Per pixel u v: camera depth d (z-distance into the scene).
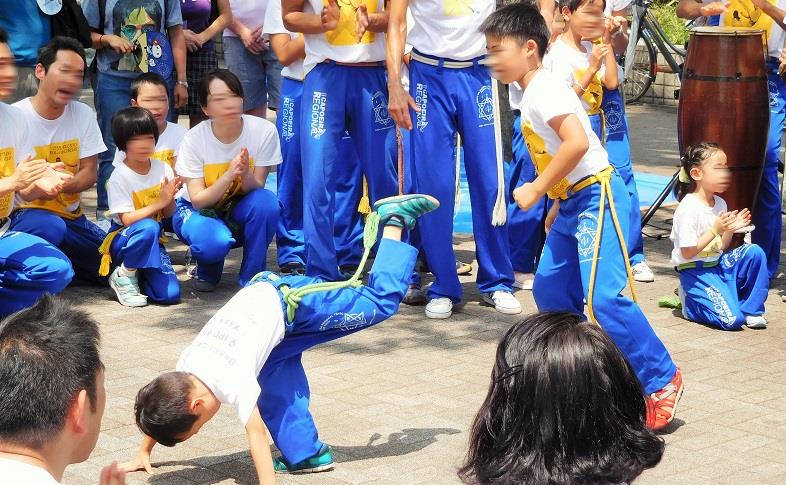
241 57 11.52
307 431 5.59
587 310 6.21
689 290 8.48
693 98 9.23
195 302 8.96
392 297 5.58
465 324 8.45
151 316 8.51
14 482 2.69
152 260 8.69
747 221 8.32
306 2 8.48
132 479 5.52
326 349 7.75
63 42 8.50
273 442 6.07
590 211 6.20
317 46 8.41
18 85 10.36
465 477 2.93
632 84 22.05
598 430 2.77
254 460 4.91
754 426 6.41
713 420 6.49
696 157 8.30
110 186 8.73
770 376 7.31
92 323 3.02
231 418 6.39
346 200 9.79
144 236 8.62
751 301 8.40
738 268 8.46
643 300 9.17
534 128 6.19
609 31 9.21
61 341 2.88
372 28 8.25
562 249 6.50
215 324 5.12
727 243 8.49
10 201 7.79
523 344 2.86
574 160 5.96
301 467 5.61
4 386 2.79
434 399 6.74
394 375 7.20
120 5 10.63
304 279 5.49
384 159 8.64
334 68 8.41
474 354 7.68
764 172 9.59
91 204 12.51
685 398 6.86
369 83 8.48
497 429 2.86
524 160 9.48
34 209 8.68
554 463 2.77
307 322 5.35
